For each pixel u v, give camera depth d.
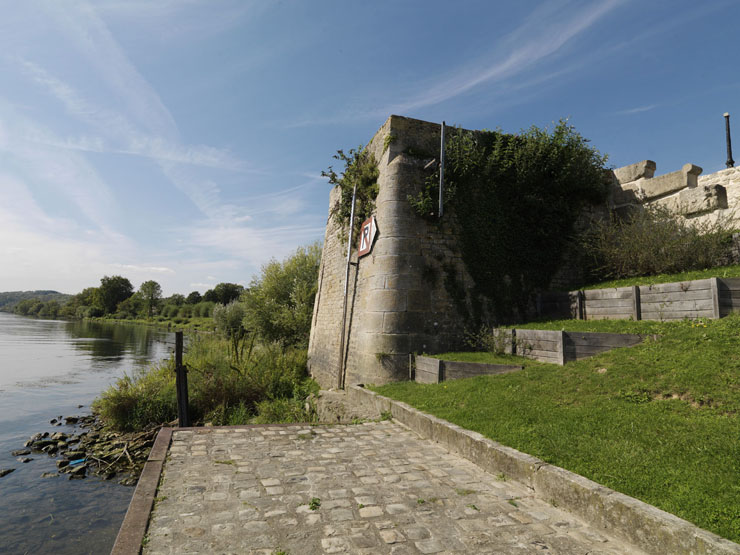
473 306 11.61
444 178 11.91
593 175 13.42
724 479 3.46
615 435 4.65
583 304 10.48
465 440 5.45
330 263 17.23
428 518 3.69
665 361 6.09
